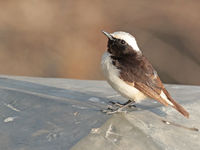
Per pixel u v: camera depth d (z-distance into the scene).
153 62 25.84
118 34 10.97
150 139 8.27
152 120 9.33
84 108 9.54
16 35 26.95
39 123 8.66
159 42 27.83
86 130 8.34
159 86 10.57
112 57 10.84
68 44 26.47
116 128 8.55
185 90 12.66
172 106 9.95
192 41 27.80
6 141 7.96
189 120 9.71
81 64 25.22
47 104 9.61
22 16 28.69
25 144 7.84
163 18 30.36
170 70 25.17
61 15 29.11
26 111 9.23
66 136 8.09
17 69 24.44
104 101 10.82
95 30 27.91
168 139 8.43
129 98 10.75
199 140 8.62
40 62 25.08
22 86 11.71
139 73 10.47
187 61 25.92
